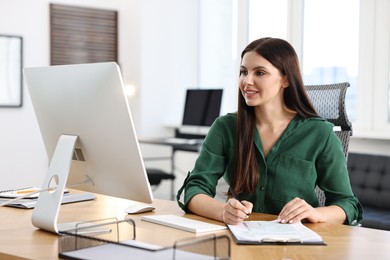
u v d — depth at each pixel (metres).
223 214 2.04
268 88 2.18
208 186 2.34
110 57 6.69
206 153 2.40
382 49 4.89
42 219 1.93
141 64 6.49
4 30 5.93
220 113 5.91
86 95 1.97
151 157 6.62
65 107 2.05
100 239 1.70
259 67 2.18
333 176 2.26
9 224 2.08
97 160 2.04
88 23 6.50
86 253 1.59
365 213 4.04
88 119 1.99
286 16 5.64
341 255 1.65
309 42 5.48
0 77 5.91
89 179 2.12
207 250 1.64
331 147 2.27
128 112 1.90
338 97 2.71
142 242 1.72
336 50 5.25
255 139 2.30
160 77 6.62
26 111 6.08
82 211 2.31
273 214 2.29
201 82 6.79
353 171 4.48
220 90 5.93
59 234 1.91
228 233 1.91
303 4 5.52
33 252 1.68
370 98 4.99
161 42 6.61
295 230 1.90
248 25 6.10
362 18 5.00
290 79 2.24
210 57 6.65
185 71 6.77
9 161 6.00
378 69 4.93
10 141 6.00
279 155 2.28
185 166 6.61
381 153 4.78
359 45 5.04
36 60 6.14
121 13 6.73
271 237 1.80
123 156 1.97
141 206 2.32
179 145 5.59
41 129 2.23
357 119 5.10
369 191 4.34
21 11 6.03
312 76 5.46
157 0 6.55
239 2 6.10
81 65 1.97
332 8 5.27
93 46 6.55
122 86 1.88
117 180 2.04
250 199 2.32
